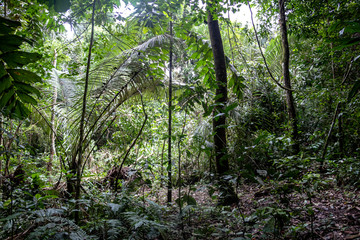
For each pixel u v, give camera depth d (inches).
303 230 88.6
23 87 74.4
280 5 198.2
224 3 154.8
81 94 167.3
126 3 126.7
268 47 285.1
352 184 134.0
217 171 146.9
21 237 93.7
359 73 183.6
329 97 175.5
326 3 181.6
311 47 228.2
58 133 185.0
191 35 170.2
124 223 107.7
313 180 103.2
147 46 151.3
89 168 263.0
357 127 169.6
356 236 85.2
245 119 225.1
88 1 125.0
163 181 180.1
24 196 114.5
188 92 139.3
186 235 103.1
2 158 109.6
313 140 202.2
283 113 247.4
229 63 181.3
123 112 254.4
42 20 140.6
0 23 59.1
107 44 167.5
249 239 81.3
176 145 247.8
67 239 80.6
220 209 119.0
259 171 88.7
